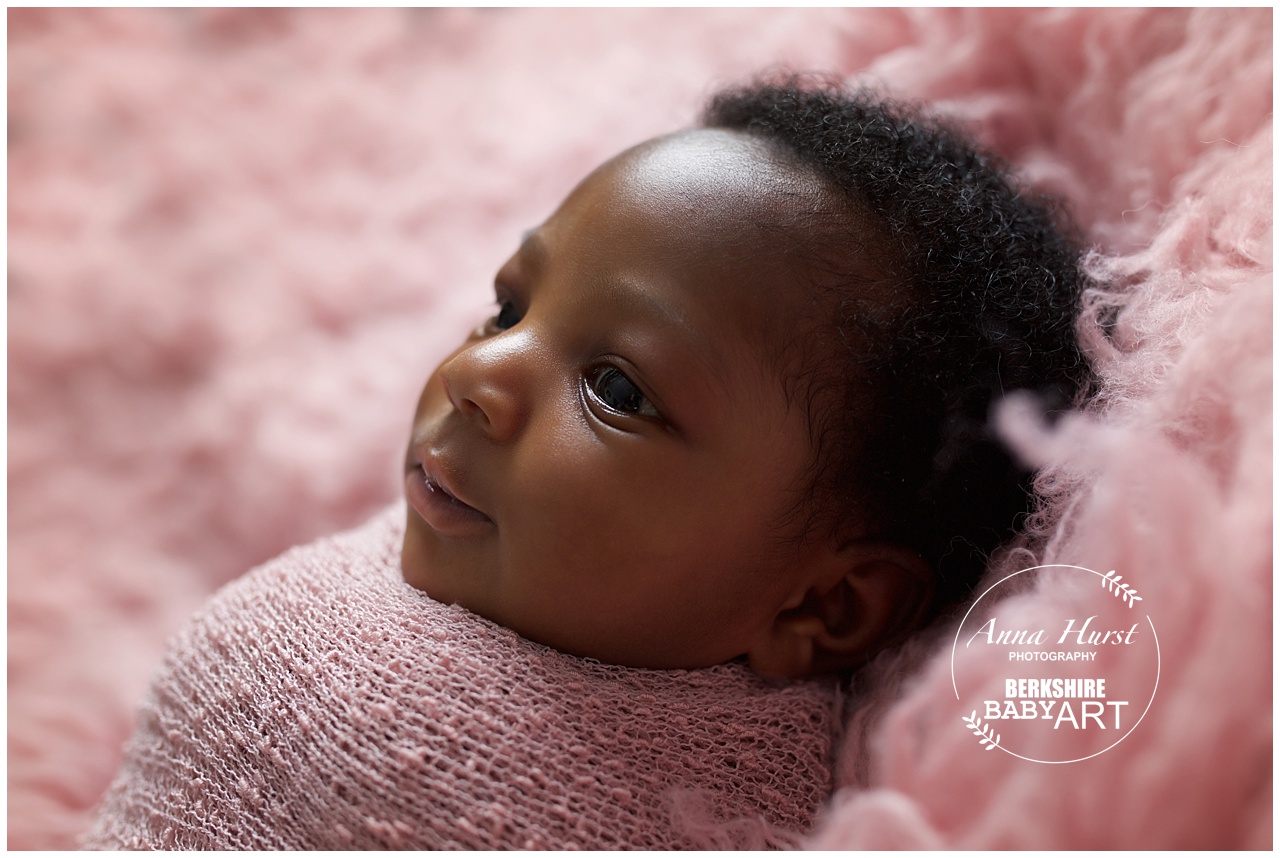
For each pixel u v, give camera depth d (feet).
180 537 3.44
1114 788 1.54
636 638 2.10
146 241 3.96
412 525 2.20
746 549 2.06
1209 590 1.60
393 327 3.60
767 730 2.10
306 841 1.86
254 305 3.77
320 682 1.96
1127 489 1.73
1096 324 2.18
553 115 3.84
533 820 1.85
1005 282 2.15
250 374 3.59
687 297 2.02
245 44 4.42
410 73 4.30
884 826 1.63
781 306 2.03
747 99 2.48
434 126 4.08
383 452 3.32
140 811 2.09
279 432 3.42
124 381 3.75
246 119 4.19
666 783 1.98
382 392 3.40
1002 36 2.87
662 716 2.04
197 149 4.10
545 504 2.01
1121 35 2.64
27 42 4.32
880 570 2.15
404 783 1.84
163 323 3.77
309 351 3.64
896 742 1.77
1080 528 1.84
